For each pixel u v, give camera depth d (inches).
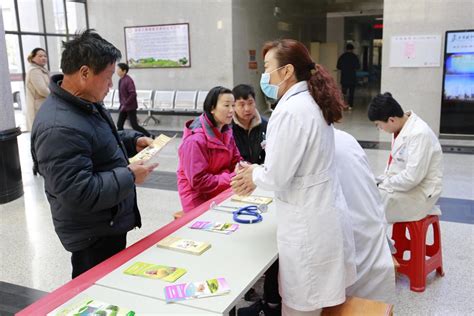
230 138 106.0
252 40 390.3
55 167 61.7
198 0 355.3
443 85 284.8
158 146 77.2
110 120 74.5
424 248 107.9
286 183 62.4
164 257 65.9
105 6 388.2
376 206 82.6
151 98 376.2
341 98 64.8
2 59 185.3
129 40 385.4
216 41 355.9
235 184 70.8
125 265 63.6
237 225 78.3
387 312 67.4
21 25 356.2
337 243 63.6
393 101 108.8
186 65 368.8
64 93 64.0
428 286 111.6
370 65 748.6
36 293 113.4
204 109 101.2
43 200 191.0
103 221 69.9
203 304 53.1
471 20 274.5
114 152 71.1
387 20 292.8
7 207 182.2
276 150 61.5
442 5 278.5
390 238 131.1
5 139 185.3
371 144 280.8
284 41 66.2
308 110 61.6
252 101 118.6
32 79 232.1
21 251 139.2
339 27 634.8
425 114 295.0
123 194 66.7
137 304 53.4
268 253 66.8
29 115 236.5
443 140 288.7
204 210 87.4
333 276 64.0
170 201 185.9
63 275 123.0
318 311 66.8
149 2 371.6
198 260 64.7
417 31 287.0
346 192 77.8
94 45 64.0
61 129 61.9
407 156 108.2
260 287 107.7
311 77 64.3
